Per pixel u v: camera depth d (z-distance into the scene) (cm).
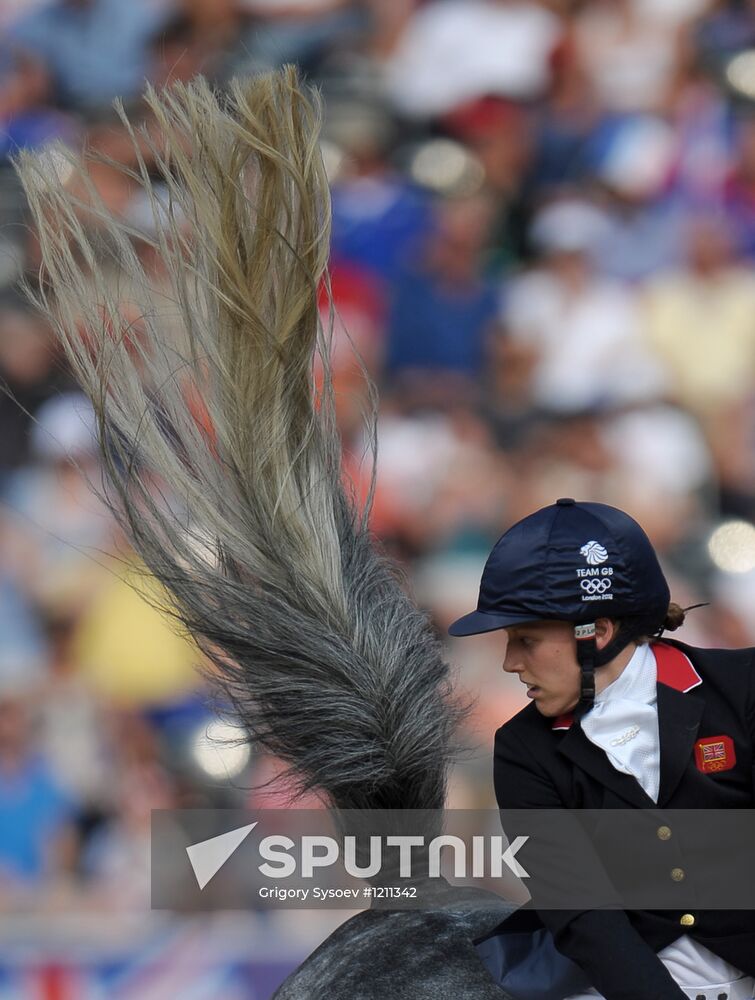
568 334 3203
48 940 2267
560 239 3303
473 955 1004
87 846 2567
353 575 1112
